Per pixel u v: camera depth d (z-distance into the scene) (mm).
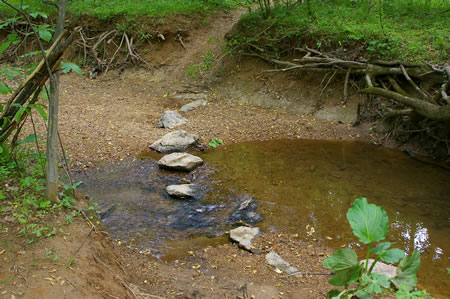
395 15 10773
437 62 8344
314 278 3893
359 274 2711
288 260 4262
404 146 7926
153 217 5262
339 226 5082
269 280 3857
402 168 7043
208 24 13227
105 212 5309
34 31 3340
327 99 9430
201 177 6547
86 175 6438
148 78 12039
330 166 7070
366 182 6426
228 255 4387
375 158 7480
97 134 8008
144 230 4930
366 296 2625
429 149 7652
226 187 6195
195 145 7914
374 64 8805
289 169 6930
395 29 9859
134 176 6500
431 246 4648
